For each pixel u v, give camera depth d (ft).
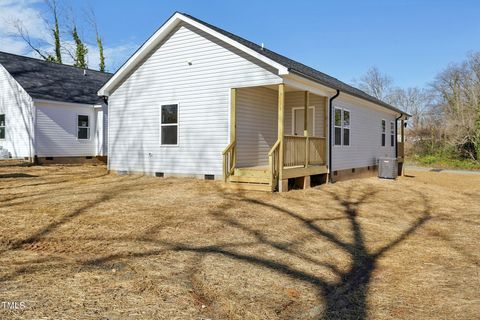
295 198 32.96
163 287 13.71
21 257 16.57
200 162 41.14
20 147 64.75
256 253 18.58
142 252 17.66
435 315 12.75
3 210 25.18
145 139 44.96
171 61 42.83
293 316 12.26
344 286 15.44
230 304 12.76
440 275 17.08
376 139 62.03
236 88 38.96
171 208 26.68
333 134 45.39
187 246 18.92
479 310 13.16
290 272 16.43
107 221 22.79
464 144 107.14
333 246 21.07
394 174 57.11
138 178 42.45
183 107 42.11
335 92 44.09
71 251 17.56
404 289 15.26
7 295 12.41
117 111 47.09
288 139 36.40
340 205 32.12
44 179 42.32
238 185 35.55
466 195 44.75
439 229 26.58
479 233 25.48
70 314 11.21
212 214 25.46
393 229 25.89
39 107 62.95
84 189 34.42
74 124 68.49
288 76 35.42
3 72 67.26
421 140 122.31
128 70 45.65
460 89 117.29
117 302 12.26
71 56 121.29
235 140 38.88
